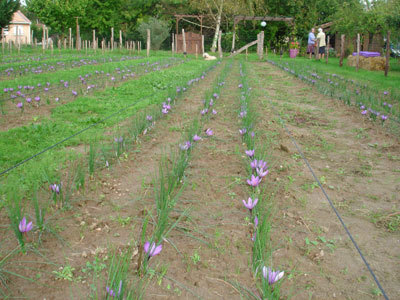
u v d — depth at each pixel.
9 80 11.25
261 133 5.96
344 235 3.09
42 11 32.34
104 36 40.97
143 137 5.62
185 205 3.48
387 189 4.00
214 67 18.23
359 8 23.72
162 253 2.73
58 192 3.28
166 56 26.08
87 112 7.30
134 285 2.31
